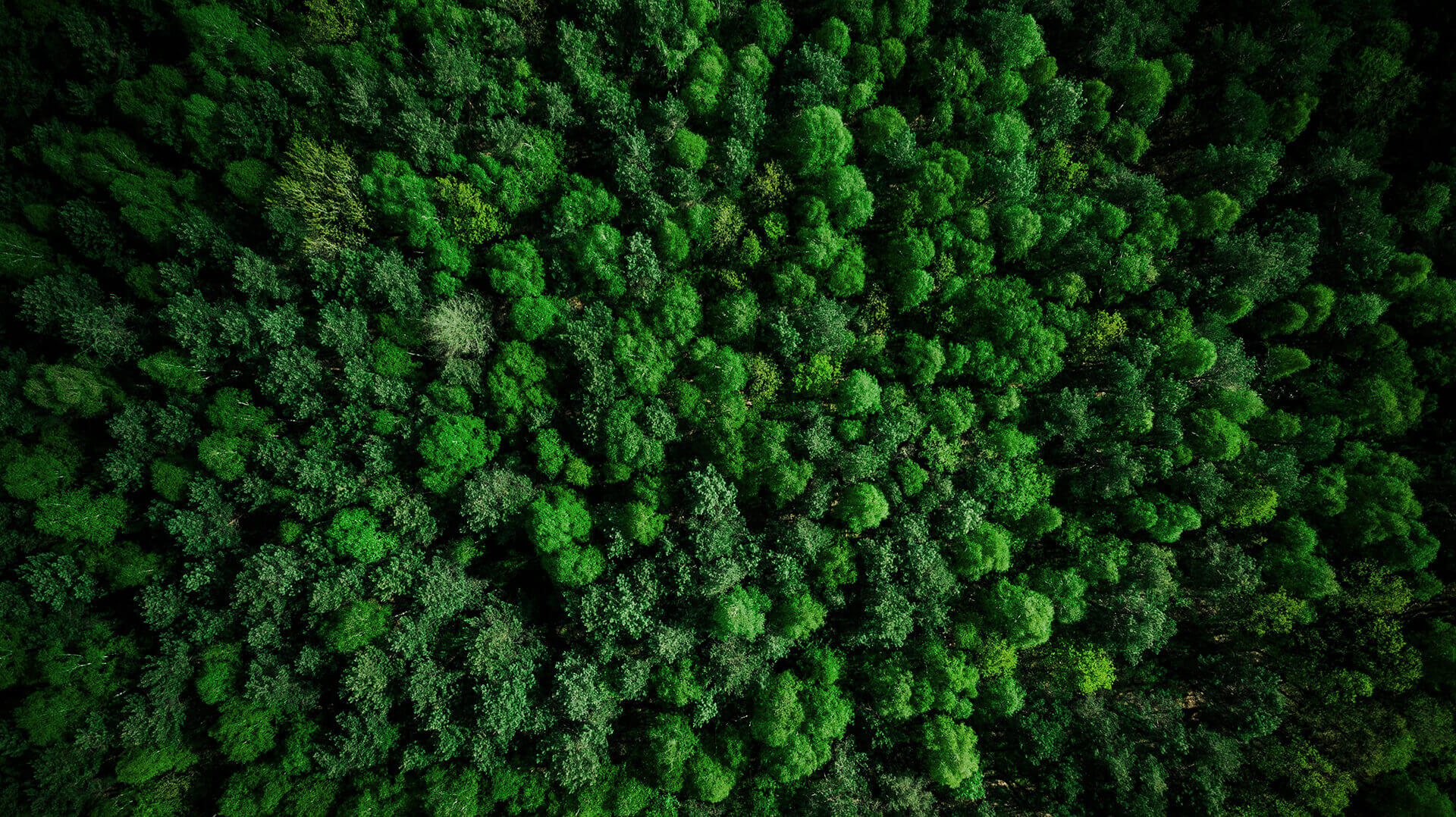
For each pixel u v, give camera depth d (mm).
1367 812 37500
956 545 38656
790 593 37344
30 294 30922
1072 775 36906
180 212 33344
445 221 35250
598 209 35938
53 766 31797
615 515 37000
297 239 34000
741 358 37281
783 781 35938
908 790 35625
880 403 38250
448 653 36594
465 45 34812
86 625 33625
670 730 36000
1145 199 38594
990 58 38406
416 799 34812
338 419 34812
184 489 33750
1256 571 38375
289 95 34125
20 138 32406
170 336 32688
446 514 37312
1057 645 38969
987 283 38094
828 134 36094
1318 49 38125
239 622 35062
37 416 32219
